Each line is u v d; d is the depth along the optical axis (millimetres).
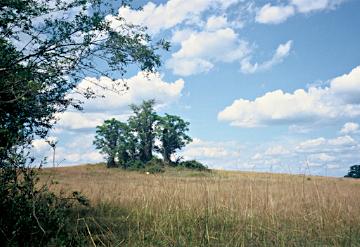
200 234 7375
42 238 6359
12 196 6793
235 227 8070
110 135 82812
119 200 10945
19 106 8438
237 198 9180
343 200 10258
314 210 9141
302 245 7410
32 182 7098
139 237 7148
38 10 8617
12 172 7043
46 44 8672
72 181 23141
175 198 9219
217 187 9578
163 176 11594
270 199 9039
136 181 18719
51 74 8758
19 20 8531
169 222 8039
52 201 7504
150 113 83812
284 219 8719
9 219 6559
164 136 82188
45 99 8977
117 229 8047
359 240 7887
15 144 7355
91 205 10703
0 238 6281
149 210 9078
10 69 8133
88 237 7062
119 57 9328
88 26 8867
